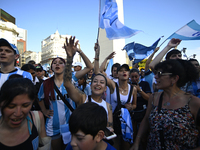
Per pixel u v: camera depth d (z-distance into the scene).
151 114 1.51
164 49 2.38
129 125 2.20
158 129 1.36
